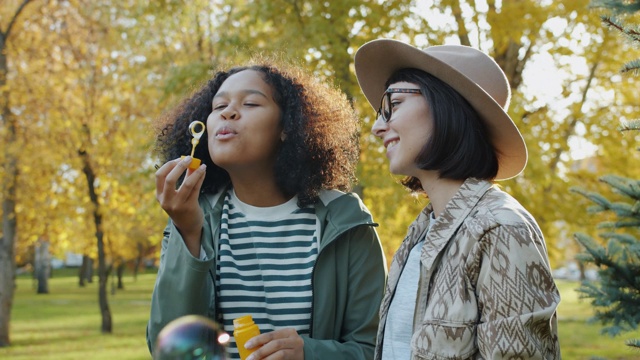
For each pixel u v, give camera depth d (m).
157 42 12.12
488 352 1.38
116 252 27.97
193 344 1.85
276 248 2.07
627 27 2.36
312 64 8.04
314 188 2.10
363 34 8.27
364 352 1.99
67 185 15.11
